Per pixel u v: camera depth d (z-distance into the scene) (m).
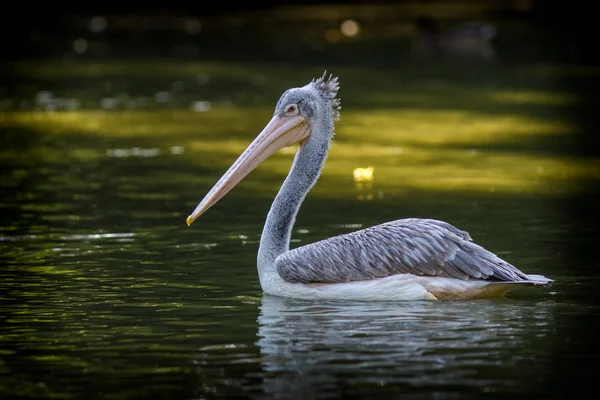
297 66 40.34
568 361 8.84
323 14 59.84
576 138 23.97
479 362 8.84
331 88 11.89
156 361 8.95
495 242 13.83
